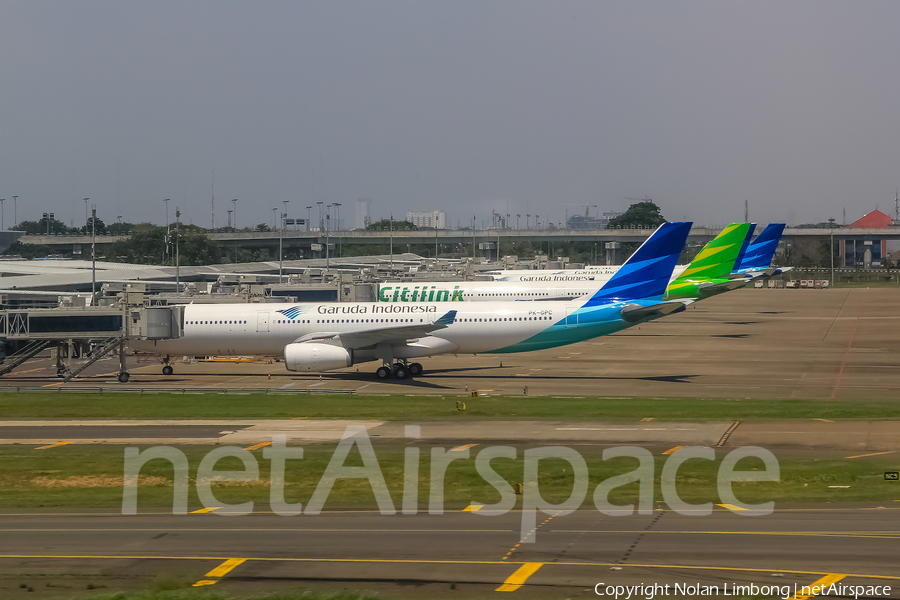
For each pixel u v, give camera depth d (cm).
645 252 15362
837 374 15412
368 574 5469
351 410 11812
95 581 5422
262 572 5544
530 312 15238
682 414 11244
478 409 11769
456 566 5584
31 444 9750
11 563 5772
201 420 11175
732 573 5369
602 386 14250
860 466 8194
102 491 7719
